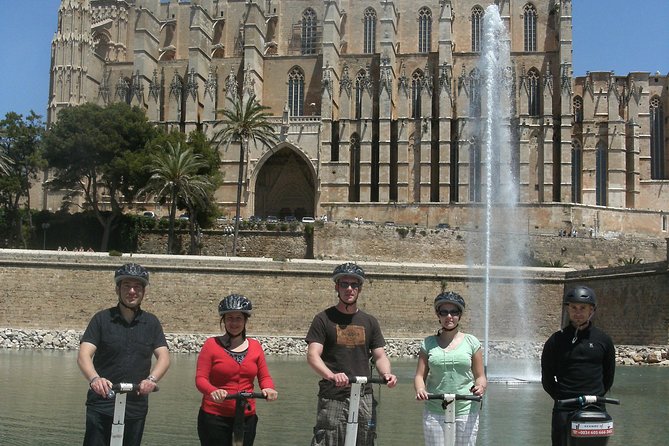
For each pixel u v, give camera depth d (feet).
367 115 376.27
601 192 378.73
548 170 369.09
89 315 231.30
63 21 395.14
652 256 298.35
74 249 299.38
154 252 310.86
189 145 325.62
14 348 217.15
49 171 369.09
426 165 371.76
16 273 231.91
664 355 188.96
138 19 396.37
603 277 228.43
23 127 315.78
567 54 373.20
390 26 383.04
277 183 404.16
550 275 243.81
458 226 338.75
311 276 238.68
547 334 241.35
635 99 386.73
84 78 393.91
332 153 380.78
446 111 372.99
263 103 403.95
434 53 391.24
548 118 371.15
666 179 407.44
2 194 314.35
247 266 237.86
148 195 348.18
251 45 389.80
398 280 242.37
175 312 235.40
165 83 403.75
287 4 437.99
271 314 237.04
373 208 356.18
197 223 310.86
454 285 242.78
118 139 309.42
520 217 343.46
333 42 383.24
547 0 416.05
